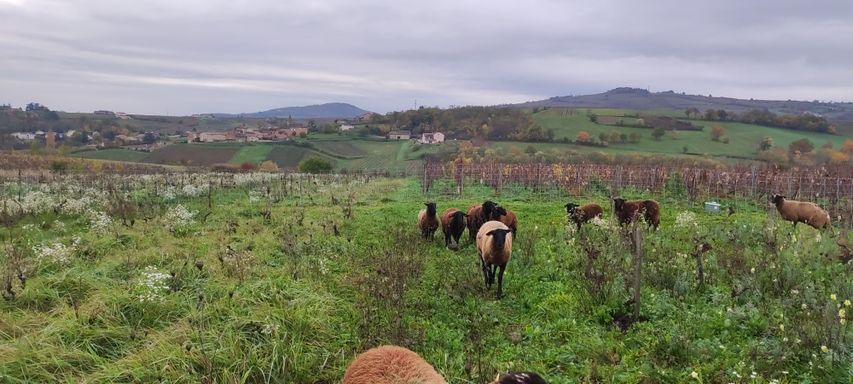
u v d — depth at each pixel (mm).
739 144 73938
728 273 9406
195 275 8867
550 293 9188
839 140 75812
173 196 22156
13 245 10195
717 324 7227
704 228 14555
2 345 5859
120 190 23359
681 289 8680
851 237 13062
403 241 13188
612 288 8523
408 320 7816
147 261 9992
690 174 25250
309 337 6883
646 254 10617
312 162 54344
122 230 13219
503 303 9016
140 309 7133
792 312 7387
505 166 31453
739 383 5457
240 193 25984
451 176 35406
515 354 6762
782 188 22875
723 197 23594
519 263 11328
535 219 17750
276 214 17922
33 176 29484
